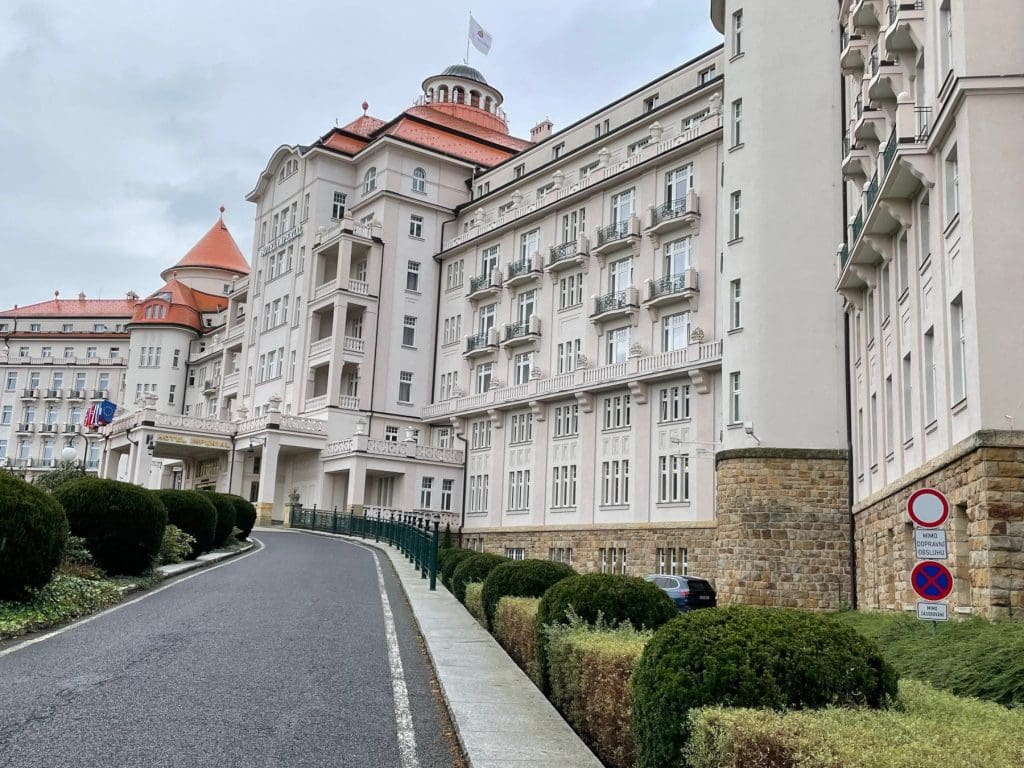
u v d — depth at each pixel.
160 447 59.97
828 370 27.92
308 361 59.66
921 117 17.20
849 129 27.27
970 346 14.41
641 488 41.28
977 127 14.70
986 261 14.29
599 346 45.97
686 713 5.41
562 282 49.31
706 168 41.44
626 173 45.19
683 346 41.56
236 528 34.53
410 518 44.38
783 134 30.09
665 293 41.81
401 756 7.39
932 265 16.61
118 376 103.50
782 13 30.94
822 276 28.66
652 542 39.81
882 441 21.56
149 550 19.72
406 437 55.22
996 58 14.82
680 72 46.81
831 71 30.05
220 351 78.88
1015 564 13.13
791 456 27.42
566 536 44.88
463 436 55.19
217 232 101.62
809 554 26.69
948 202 16.12
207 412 80.50
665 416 41.09
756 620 5.82
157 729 7.69
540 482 47.69
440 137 62.59
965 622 11.25
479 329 55.84
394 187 59.72
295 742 7.59
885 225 19.94
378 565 28.23
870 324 23.95
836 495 26.92
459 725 7.91
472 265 57.19
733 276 30.98
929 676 8.71
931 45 17.33
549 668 9.78
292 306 63.06
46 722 7.68
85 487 19.28
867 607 23.44
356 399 56.94
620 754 7.01
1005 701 7.70
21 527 13.33
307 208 63.62
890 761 4.15
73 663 10.33
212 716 8.26
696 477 38.50
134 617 14.38
